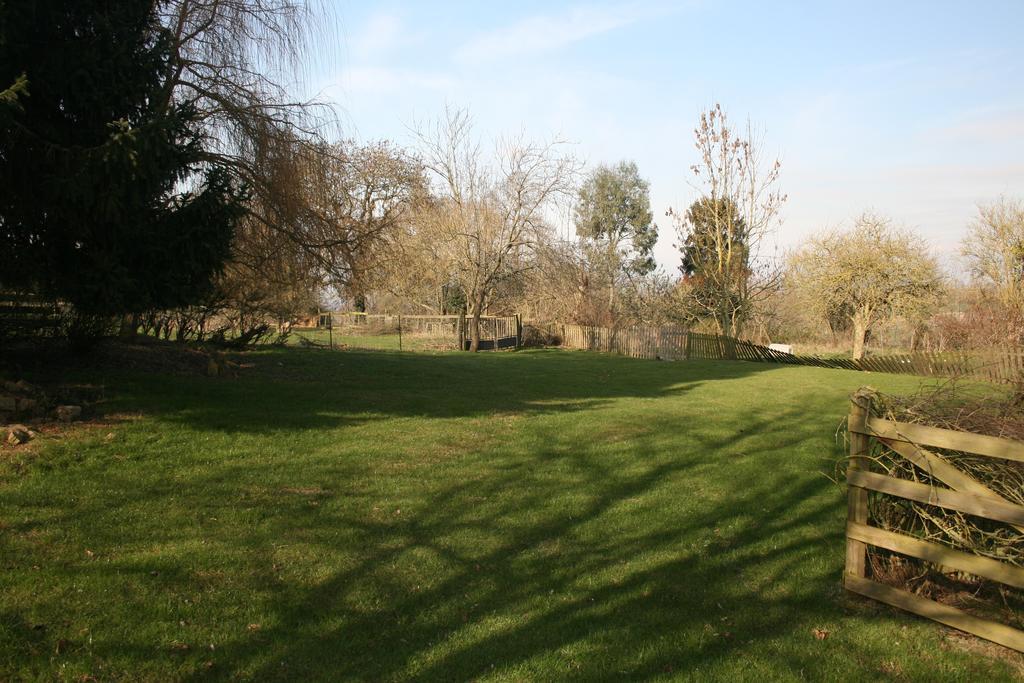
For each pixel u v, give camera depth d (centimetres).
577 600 455
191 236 905
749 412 1360
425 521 596
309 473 714
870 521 482
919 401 484
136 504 581
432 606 437
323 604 431
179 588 437
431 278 3325
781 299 4059
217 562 479
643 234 5981
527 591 466
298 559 496
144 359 1245
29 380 939
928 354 2356
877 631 422
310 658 367
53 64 768
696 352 3053
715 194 3434
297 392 1194
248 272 1578
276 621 405
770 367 2603
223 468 705
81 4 795
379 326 3719
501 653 381
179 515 564
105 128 814
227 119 1240
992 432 442
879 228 3300
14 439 691
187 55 1227
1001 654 397
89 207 775
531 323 3528
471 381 1656
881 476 452
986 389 781
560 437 992
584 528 601
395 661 369
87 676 336
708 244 3534
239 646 375
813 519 655
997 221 2730
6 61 741
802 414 1355
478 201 3061
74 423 790
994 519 388
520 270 3102
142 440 762
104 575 444
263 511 588
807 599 470
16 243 843
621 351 3238
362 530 563
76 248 872
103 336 1158
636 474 802
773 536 601
